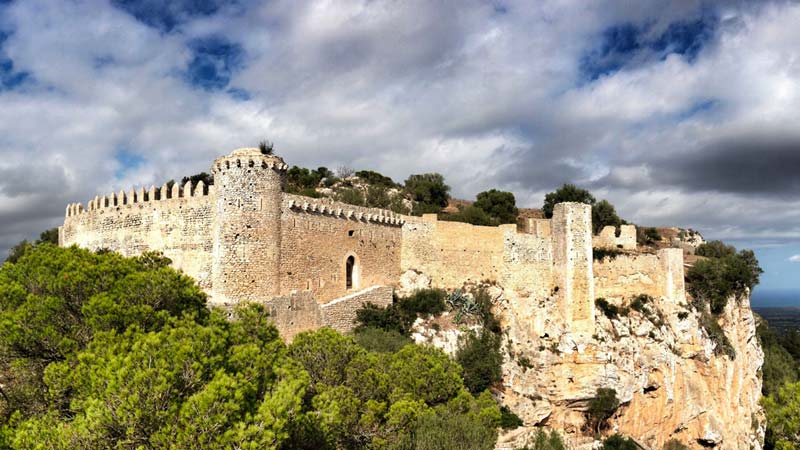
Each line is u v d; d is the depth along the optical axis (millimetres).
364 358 32812
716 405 72500
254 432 20219
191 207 50344
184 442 19797
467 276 67250
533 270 68188
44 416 24359
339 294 56781
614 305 71250
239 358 24766
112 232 57938
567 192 110625
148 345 22672
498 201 113875
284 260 50375
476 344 58156
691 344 72688
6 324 28812
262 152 51625
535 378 61125
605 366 62781
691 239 119500
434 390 34688
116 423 20766
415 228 66188
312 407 28156
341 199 94500
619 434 61781
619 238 82312
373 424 30094
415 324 57844
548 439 54656
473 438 30047
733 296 82312
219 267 46938
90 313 29203
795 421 38938
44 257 34656
